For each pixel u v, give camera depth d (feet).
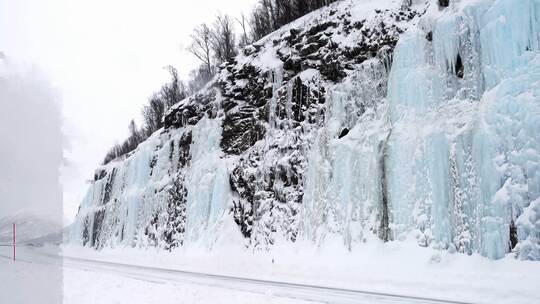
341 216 68.69
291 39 96.22
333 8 92.17
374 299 39.75
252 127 95.81
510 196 47.37
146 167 133.08
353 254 63.31
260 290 46.91
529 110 47.16
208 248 89.66
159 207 117.29
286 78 92.38
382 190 63.26
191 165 110.22
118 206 145.89
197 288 48.98
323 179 74.02
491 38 53.31
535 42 48.83
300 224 76.38
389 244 59.36
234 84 106.11
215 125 106.22
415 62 63.31
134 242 124.47
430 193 56.34
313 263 66.28
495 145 49.39
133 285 53.57
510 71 50.55
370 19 81.66
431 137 57.11
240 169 93.04
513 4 50.78
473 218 51.34
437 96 60.59
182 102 128.26
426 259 53.67
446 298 40.01
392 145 61.98
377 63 74.18
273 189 84.28
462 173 53.42
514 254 46.21
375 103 72.69
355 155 68.74
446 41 60.23
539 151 46.03
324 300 39.34
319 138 76.95
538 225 45.19
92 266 87.25
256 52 106.42
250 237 85.15
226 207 92.38
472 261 49.34
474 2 57.88
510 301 37.83
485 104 52.16
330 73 82.84
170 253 102.32
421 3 78.89
